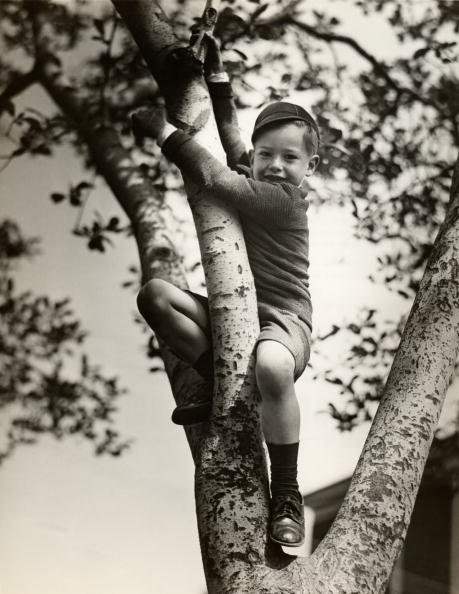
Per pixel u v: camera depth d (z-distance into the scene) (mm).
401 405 1891
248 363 1890
